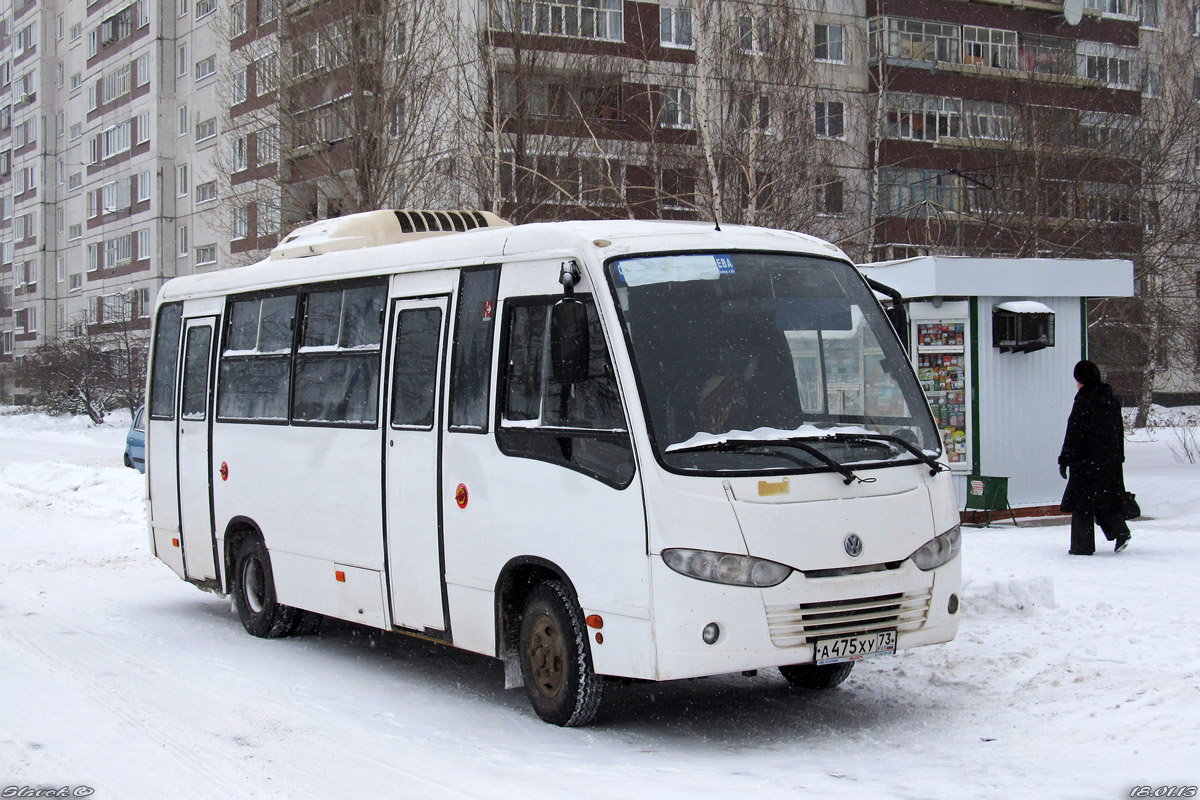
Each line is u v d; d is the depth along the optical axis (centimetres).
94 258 7019
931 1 4341
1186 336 3350
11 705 784
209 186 5834
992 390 1603
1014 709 738
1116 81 4153
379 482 872
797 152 2570
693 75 2781
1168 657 812
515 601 765
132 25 6488
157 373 1229
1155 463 2458
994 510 1573
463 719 758
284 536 998
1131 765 604
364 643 1030
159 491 1213
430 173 2814
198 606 1211
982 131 4300
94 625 1099
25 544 1653
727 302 717
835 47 4069
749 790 589
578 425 705
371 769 643
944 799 563
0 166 8375
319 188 2878
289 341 1009
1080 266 1620
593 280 705
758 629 643
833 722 735
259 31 3055
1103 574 1121
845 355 736
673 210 2819
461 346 805
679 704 790
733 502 650
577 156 2842
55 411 5631
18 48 8000
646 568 652
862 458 696
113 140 6731
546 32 3027
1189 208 3334
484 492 768
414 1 2797
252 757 670
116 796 600
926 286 1568
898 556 683
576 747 686
